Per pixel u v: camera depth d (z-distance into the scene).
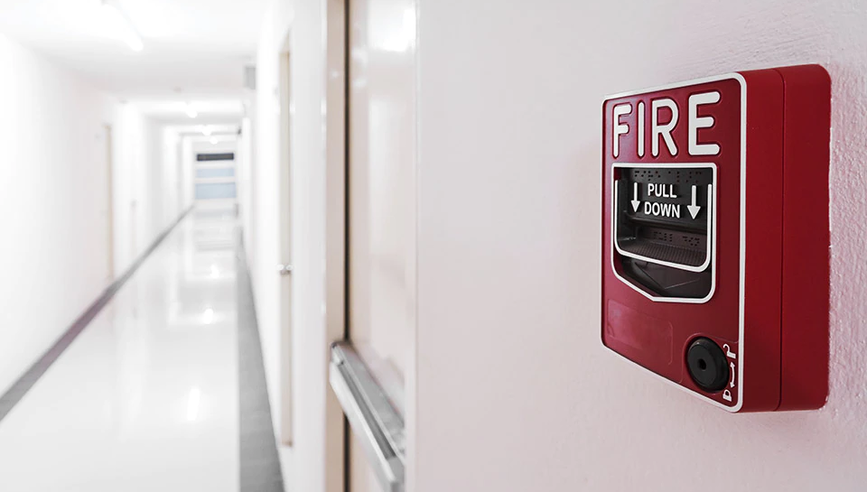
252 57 6.50
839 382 0.32
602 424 0.52
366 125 1.89
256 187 7.67
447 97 0.86
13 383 5.04
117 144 9.93
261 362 5.66
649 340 0.41
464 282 0.81
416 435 1.03
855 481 0.31
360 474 1.99
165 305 8.13
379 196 1.76
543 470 0.62
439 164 0.89
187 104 11.02
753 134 0.32
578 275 0.55
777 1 0.34
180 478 3.46
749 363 0.32
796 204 0.32
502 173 0.69
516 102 0.66
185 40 5.66
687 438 0.42
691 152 0.36
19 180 5.27
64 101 6.81
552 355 0.60
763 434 0.36
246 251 12.51
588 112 0.52
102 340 6.39
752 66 0.36
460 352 0.83
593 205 0.52
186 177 25.84
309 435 2.62
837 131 0.32
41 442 3.91
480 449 0.77
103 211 9.02
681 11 0.42
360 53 1.94
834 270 0.32
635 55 0.46
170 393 4.84
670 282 0.38
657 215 0.39
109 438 3.98
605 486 0.52
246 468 3.59
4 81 4.98
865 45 0.30
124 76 7.47
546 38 0.59
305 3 2.63
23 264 5.34
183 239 15.90
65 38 5.24
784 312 0.32
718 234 0.34
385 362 1.70
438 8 0.89
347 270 2.15
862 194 0.30
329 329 2.16
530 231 0.63
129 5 4.50
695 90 0.35
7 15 4.46
